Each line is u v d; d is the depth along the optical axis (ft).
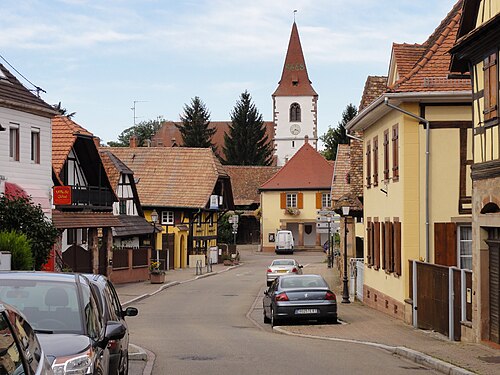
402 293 79.41
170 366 49.08
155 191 218.79
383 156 89.51
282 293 78.54
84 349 28.17
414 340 62.03
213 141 407.44
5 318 18.79
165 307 107.34
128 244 175.42
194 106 369.91
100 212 134.92
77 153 131.95
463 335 59.88
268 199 291.17
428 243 77.82
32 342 20.65
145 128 445.37
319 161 295.28
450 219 77.66
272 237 289.74
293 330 73.36
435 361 47.57
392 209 84.28
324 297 78.13
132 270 149.79
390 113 84.99
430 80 77.15
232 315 96.63
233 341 64.54
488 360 47.96
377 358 52.44
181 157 226.99
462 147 77.61
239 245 322.55
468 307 59.47
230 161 366.63
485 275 56.49
